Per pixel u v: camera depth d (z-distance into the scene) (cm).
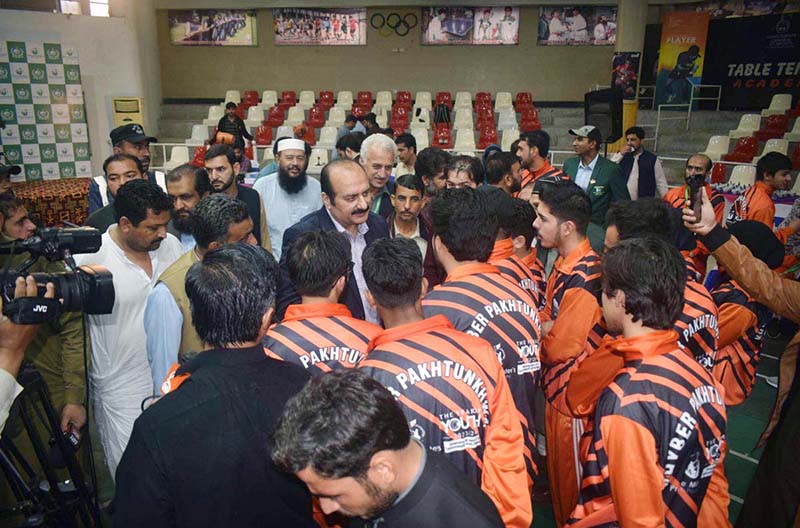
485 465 137
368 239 267
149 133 1416
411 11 1464
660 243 143
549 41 1440
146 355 235
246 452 119
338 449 86
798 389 174
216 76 1545
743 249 177
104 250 227
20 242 147
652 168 562
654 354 140
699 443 136
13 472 167
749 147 988
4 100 918
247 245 137
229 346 128
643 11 1141
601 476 141
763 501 178
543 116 1413
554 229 218
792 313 174
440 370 137
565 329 205
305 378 135
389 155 337
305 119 1440
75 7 1160
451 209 179
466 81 1492
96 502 183
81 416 220
